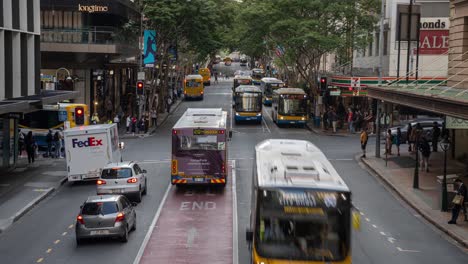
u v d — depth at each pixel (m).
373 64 107.12
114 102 112.62
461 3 61.62
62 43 84.38
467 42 62.03
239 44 110.19
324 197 25.22
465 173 57.09
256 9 96.56
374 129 90.19
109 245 35.53
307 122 103.19
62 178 56.72
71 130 53.72
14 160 63.31
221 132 49.69
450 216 42.47
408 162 63.88
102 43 85.44
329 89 96.75
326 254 25.03
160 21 91.44
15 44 57.19
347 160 66.69
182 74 164.00
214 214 42.94
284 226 25.19
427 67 95.12
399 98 55.81
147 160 66.31
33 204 46.53
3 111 45.94
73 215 43.34
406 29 68.25
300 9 96.44
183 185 53.09
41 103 56.53
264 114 120.00
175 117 111.50
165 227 39.50
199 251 34.19
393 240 37.34
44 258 33.09
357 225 24.69
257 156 30.30
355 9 95.25
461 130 64.25
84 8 91.62
